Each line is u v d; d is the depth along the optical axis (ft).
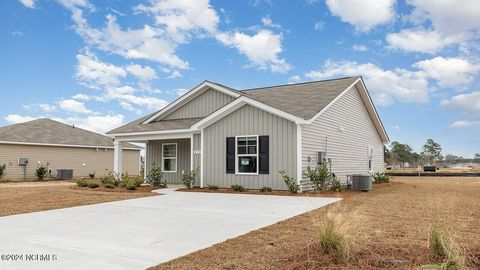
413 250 17.84
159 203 38.91
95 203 39.37
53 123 107.96
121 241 21.68
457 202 37.55
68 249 19.89
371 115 76.95
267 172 50.93
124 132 66.03
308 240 21.09
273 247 19.83
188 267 16.65
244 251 19.17
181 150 70.28
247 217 29.60
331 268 15.64
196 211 33.01
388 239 20.70
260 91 70.13
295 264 16.42
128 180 59.06
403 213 30.42
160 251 19.40
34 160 89.81
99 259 17.98
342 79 68.03
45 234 23.73
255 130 52.29
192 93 67.77
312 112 50.03
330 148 57.67
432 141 233.14
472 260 16.33
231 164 54.13
